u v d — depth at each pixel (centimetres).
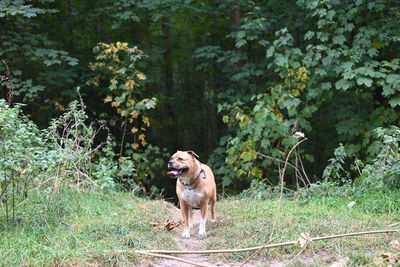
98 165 814
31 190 671
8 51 1012
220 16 1276
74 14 1199
